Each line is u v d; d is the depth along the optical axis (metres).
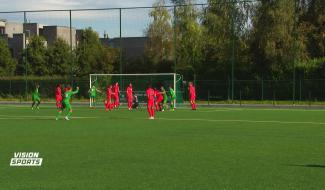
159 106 39.25
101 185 10.65
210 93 55.31
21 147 16.64
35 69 74.75
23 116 32.75
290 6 54.34
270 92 53.62
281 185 10.57
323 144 17.25
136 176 11.57
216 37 57.97
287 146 16.73
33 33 91.38
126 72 64.69
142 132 21.78
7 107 45.03
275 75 54.91
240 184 10.67
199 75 58.34
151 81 51.97
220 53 57.62
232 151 15.55
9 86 61.59
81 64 73.00
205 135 20.39
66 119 29.59
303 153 15.10
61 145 17.16
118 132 21.77
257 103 50.62
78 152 15.44
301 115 33.03
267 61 55.53
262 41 54.59
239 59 56.84
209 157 14.34
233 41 56.47
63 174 11.86
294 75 52.19
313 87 52.28
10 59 76.62
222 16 57.78
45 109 41.50
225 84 54.69
